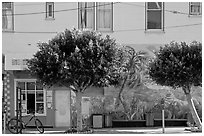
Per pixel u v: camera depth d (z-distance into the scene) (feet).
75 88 67.97
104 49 66.23
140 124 83.82
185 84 67.97
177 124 84.53
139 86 84.74
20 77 84.89
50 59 65.26
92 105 84.07
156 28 86.02
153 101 84.64
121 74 69.92
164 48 69.72
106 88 84.33
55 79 65.57
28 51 84.94
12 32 85.05
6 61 79.92
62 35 67.56
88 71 65.00
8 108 84.28
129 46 85.10
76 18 85.61
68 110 84.99
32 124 83.76
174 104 84.79
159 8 86.17
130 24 85.66
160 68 68.33
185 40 85.61
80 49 65.98
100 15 85.92
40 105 85.20
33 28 85.25
